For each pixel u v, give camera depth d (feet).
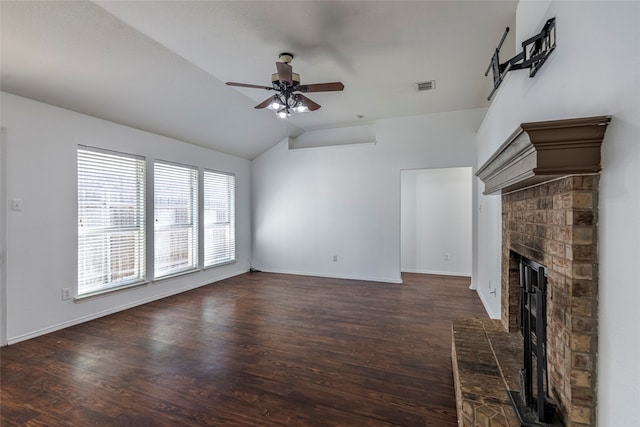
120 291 12.57
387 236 17.56
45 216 10.19
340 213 18.62
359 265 18.20
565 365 4.02
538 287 4.35
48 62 8.92
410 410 6.25
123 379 7.39
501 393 4.98
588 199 3.72
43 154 10.13
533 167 3.92
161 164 14.51
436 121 16.39
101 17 7.97
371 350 8.93
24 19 7.48
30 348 9.05
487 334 7.30
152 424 5.86
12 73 8.85
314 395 6.77
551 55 5.00
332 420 5.98
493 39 9.29
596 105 3.70
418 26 8.62
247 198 20.74
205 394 6.81
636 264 3.00
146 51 9.59
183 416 6.08
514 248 6.97
